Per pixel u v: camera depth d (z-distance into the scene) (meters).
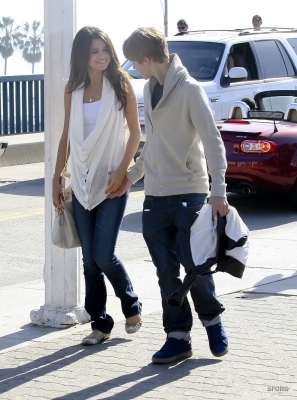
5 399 5.08
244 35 15.53
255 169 10.91
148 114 5.39
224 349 5.50
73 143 5.72
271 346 5.82
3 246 9.95
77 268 6.53
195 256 5.17
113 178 5.66
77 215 5.82
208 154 5.23
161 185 5.42
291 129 11.22
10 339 6.25
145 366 5.53
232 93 14.73
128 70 15.13
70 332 6.34
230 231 5.17
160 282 5.60
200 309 5.51
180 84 5.24
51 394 5.13
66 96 5.84
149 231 5.52
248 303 6.96
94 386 5.22
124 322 6.52
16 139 17.48
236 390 5.05
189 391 5.07
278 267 8.26
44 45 6.39
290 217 11.26
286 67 15.92
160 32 5.33
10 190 13.80
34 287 7.99
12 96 18.23
